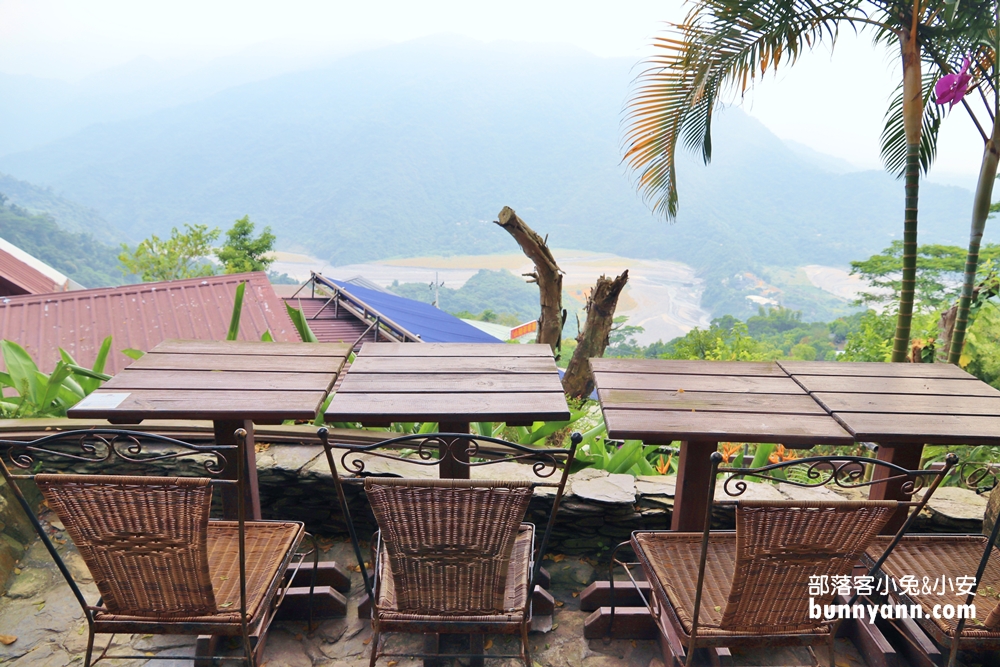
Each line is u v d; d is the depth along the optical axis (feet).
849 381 6.49
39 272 53.26
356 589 7.02
